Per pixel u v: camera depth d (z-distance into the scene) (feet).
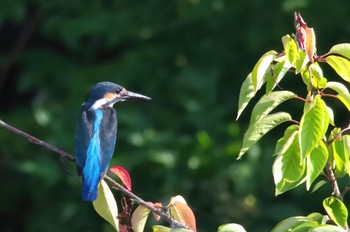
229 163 45.03
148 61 49.42
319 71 16.94
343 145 17.52
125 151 46.26
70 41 48.44
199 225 44.52
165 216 18.56
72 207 48.67
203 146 45.21
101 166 21.49
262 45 47.62
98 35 50.19
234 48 49.06
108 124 22.76
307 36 16.72
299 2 46.14
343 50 16.94
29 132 49.08
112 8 49.83
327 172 17.65
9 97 55.21
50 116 48.91
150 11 49.49
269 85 16.76
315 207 44.55
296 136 16.94
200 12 48.34
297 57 16.40
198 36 49.49
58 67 51.62
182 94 48.16
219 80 49.01
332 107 46.78
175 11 49.32
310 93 16.93
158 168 45.09
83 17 49.14
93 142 21.93
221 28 48.73
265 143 46.14
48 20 49.96
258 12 47.60
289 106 47.26
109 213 19.13
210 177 44.80
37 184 48.98
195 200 44.86
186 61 49.44
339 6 46.16
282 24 47.24
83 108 23.45
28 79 51.24
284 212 44.32
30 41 54.60
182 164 45.32
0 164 50.42
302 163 16.62
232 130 46.68
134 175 45.52
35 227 48.98
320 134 16.29
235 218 44.55
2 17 49.24
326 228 16.53
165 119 47.91
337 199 17.37
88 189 19.30
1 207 51.90
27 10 54.19
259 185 44.96
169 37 49.73
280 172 16.85
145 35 49.34
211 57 49.19
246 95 16.74
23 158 49.52
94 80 49.80
